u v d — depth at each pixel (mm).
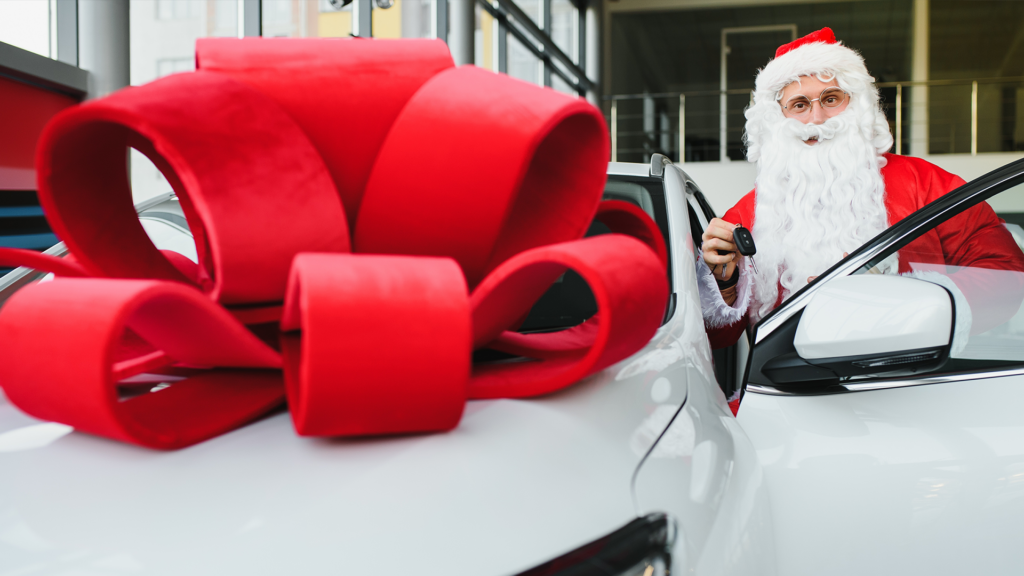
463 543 434
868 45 13219
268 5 5039
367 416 438
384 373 422
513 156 489
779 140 1281
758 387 839
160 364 536
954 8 11781
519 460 496
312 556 410
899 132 8898
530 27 7992
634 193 1159
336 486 449
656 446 582
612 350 528
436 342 428
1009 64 13555
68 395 425
